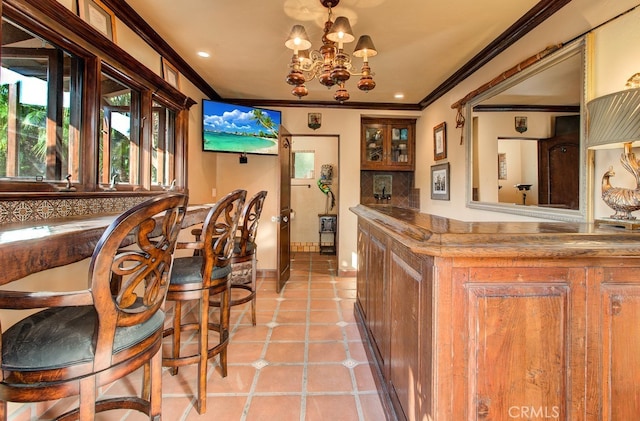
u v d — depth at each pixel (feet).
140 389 6.29
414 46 9.14
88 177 6.12
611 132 4.76
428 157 14.42
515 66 7.77
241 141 13.25
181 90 10.64
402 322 4.73
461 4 7.11
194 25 8.09
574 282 3.40
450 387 3.37
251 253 9.12
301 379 6.64
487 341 3.38
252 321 9.38
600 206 5.76
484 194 9.50
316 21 7.88
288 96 14.01
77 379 3.11
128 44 7.63
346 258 14.90
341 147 14.89
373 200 17.43
